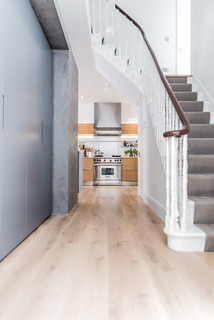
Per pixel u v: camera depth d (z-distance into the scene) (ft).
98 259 5.10
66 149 9.60
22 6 6.19
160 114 8.82
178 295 3.72
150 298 3.63
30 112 6.84
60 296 3.66
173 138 5.81
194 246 5.63
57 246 5.88
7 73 5.20
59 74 9.67
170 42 17.44
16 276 4.30
